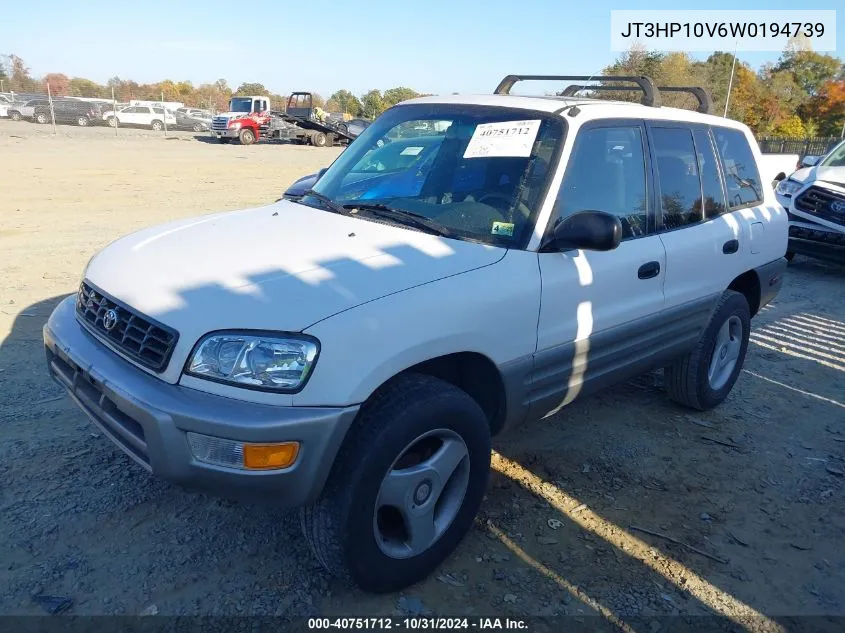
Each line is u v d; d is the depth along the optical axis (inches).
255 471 91.5
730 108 1859.0
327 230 124.6
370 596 110.6
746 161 191.5
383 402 101.4
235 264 109.5
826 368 228.2
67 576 109.6
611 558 124.3
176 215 436.1
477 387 123.3
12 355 190.2
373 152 153.4
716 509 142.5
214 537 121.6
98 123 1496.1
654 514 139.0
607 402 191.8
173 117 1552.7
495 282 114.7
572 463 156.3
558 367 129.4
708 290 168.2
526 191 126.9
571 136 131.9
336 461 99.3
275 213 139.9
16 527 119.8
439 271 110.9
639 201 149.4
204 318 96.0
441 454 110.2
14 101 1470.2
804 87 2185.0
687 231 160.4
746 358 233.5
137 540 119.3
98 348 107.7
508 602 111.6
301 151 1101.1
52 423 155.6
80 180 581.9
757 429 180.9
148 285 106.7
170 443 92.1
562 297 125.8
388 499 104.7
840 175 366.3
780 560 127.6
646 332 150.1
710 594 117.3
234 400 92.2
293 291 100.3
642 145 151.0
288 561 116.9
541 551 124.7
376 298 101.3
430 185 135.8
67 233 361.4
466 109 146.9
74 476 136.3
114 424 100.2
